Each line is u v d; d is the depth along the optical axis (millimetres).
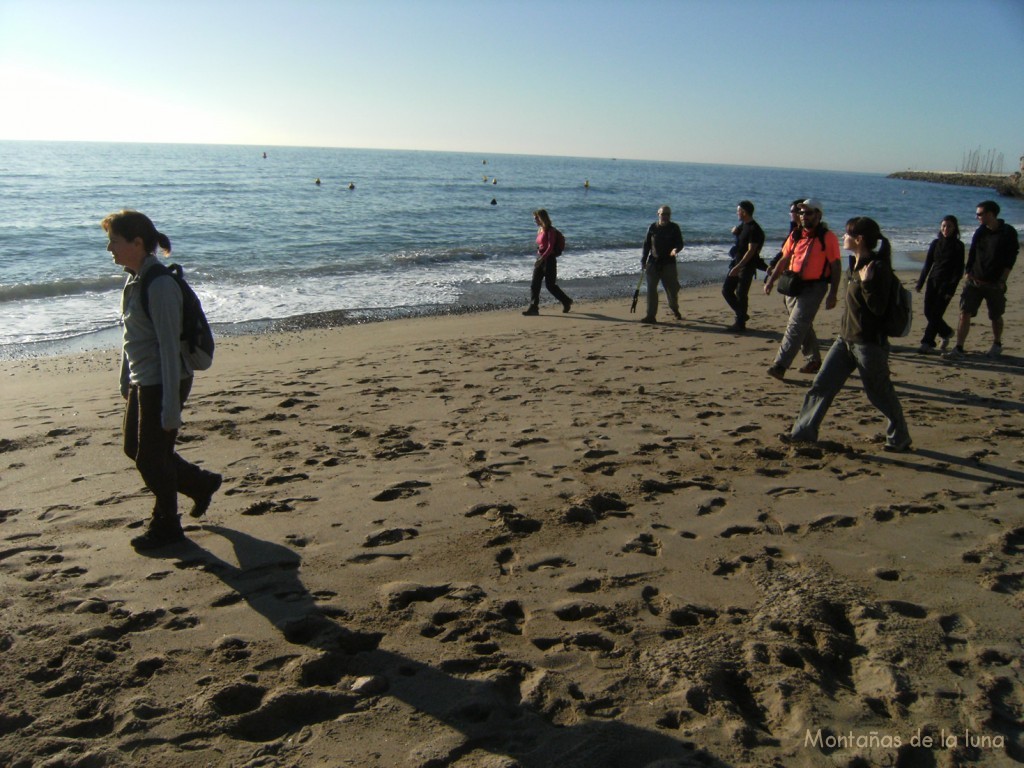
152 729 2508
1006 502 4586
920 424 6191
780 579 3607
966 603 3406
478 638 3102
